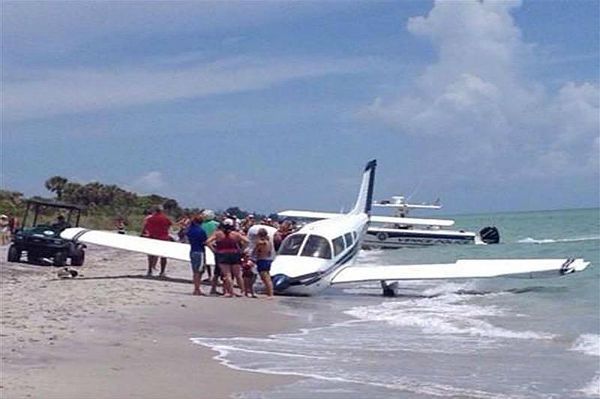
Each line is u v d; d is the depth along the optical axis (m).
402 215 87.69
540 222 164.25
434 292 33.97
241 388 13.79
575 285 34.00
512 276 32.50
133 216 101.31
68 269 35.16
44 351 16.23
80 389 12.99
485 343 19.36
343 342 19.62
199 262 29.84
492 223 170.12
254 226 35.22
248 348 18.42
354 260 37.28
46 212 50.47
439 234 79.06
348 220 39.53
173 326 21.36
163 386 13.65
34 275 35.81
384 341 19.77
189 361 16.23
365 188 52.88
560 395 13.52
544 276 32.66
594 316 24.09
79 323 20.50
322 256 32.62
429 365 16.28
